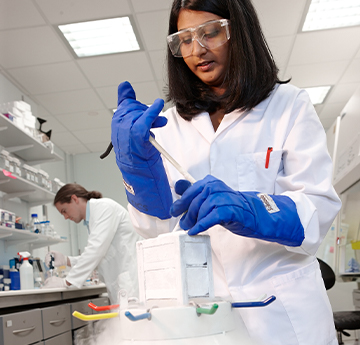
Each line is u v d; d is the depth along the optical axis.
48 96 4.91
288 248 0.82
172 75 1.10
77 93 4.92
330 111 6.11
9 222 3.12
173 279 0.64
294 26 3.99
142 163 0.82
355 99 2.71
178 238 0.64
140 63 4.41
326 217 0.87
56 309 2.64
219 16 0.98
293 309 0.85
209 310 0.56
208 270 0.66
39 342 2.33
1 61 4.08
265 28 3.99
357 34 4.17
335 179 2.93
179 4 1.01
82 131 6.15
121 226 2.98
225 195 0.69
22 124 3.57
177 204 0.72
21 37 3.73
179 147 1.07
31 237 3.69
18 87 4.62
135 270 2.93
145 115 0.77
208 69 1.00
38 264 3.43
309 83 5.20
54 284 2.84
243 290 0.89
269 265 0.90
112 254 2.94
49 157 4.23
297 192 0.85
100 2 3.41
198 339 0.56
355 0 3.78
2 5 3.29
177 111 1.09
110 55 4.21
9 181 3.39
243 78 0.95
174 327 0.56
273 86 1.00
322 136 0.94
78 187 3.18
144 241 0.72
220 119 1.07
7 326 1.99
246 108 0.98
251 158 0.96
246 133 0.98
